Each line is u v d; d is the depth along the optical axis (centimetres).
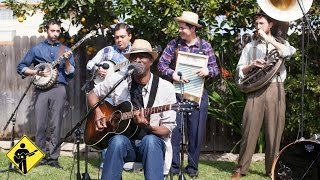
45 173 675
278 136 666
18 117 875
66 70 722
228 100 826
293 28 796
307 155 519
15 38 877
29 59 724
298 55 780
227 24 785
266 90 661
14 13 809
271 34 711
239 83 669
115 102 491
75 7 796
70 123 862
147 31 782
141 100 485
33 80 709
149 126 462
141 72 467
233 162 796
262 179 664
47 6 779
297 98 793
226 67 817
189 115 668
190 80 638
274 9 617
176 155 666
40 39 877
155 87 484
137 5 759
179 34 695
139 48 476
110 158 457
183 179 559
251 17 777
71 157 800
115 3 780
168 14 746
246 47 675
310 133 795
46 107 720
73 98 860
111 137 481
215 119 846
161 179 455
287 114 802
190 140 673
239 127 815
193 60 640
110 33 827
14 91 877
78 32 823
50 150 721
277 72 657
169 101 485
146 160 456
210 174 697
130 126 474
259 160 790
